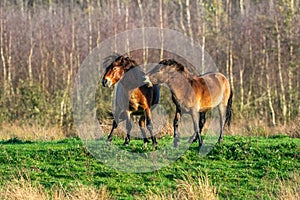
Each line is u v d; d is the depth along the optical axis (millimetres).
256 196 15203
